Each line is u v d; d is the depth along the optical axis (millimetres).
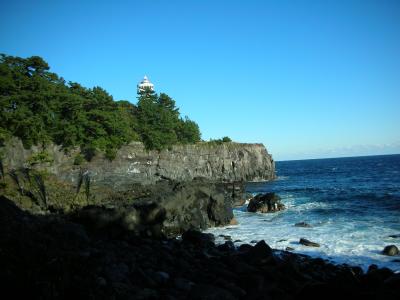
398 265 19500
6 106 47625
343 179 94125
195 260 18734
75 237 17922
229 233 31109
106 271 12969
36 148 50812
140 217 27531
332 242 25125
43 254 12164
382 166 152750
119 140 68438
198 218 33688
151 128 83250
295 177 118500
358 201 46781
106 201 37250
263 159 114688
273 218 38031
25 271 10305
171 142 87312
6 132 44438
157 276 14055
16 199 30812
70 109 59312
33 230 16188
